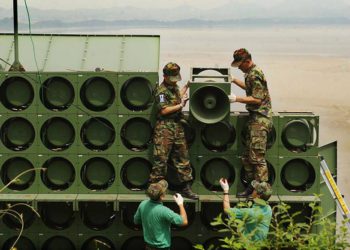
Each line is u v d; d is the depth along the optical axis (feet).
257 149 46.09
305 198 47.62
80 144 47.91
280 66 202.28
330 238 28.94
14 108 48.11
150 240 41.70
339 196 49.37
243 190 47.93
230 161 47.78
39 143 48.01
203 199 47.01
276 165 48.01
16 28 49.42
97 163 48.26
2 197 47.44
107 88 47.70
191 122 47.32
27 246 49.37
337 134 109.70
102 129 48.08
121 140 47.78
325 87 159.74
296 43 298.35
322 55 235.81
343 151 96.78
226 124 47.57
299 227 32.99
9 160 48.37
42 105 47.62
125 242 49.06
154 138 46.68
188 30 406.41
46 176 48.47
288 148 48.14
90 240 49.01
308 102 141.28
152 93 47.47
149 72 47.21
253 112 46.19
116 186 48.08
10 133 48.32
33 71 47.57
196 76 47.47
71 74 47.34
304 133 47.80
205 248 48.70
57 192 48.21
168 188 48.26
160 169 46.55
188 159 47.16
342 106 135.23
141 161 48.14
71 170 48.49
